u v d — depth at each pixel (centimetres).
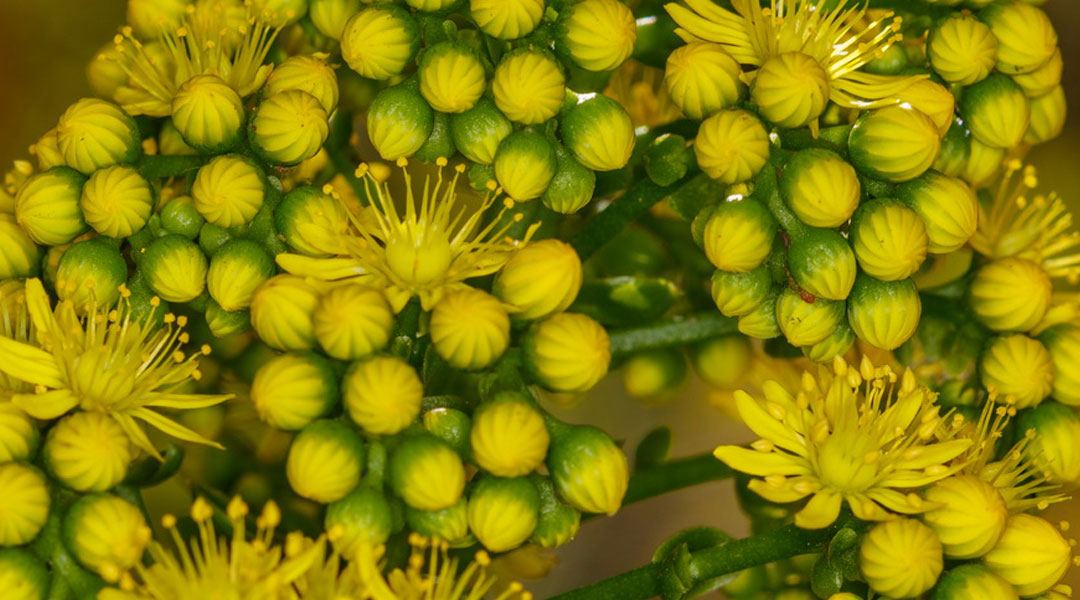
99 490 25
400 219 26
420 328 26
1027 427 26
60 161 26
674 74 26
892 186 26
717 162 26
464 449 25
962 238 26
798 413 26
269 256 26
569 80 26
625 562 32
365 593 25
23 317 26
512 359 26
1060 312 27
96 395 26
